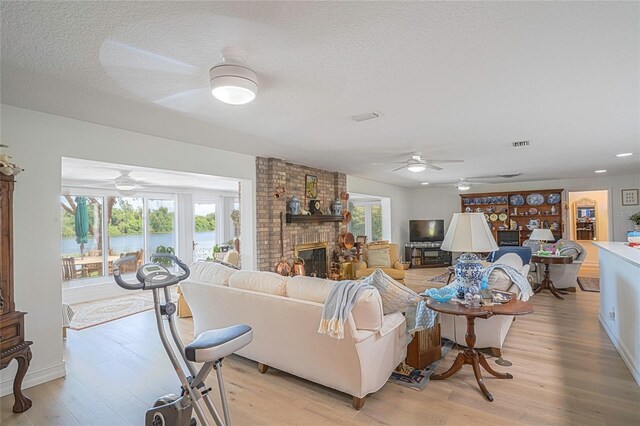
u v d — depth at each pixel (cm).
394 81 212
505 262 384
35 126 266
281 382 267
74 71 195
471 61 186
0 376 249
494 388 252
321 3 133
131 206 694
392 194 881
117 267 175
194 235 817
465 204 908
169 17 143
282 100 245
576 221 986
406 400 238
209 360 163
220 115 280
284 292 269
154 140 352
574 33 157
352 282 239
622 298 306
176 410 182
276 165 492
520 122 307
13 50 170
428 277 726
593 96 242
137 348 345
